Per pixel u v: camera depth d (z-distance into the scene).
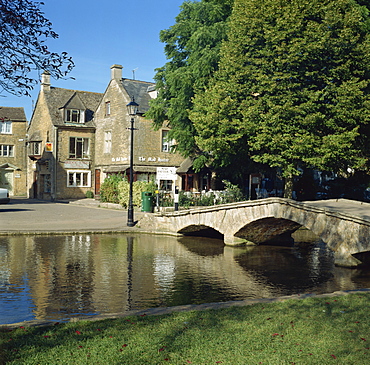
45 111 43.75
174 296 10.07
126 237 20.34
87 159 43.78
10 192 49.56
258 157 23.44
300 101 22.34
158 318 6.74
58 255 15.02
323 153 22.05
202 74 26.41
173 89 28.64
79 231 20.56
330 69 21.72
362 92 21.02
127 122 38.66
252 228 18.77
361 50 21.61
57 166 41.91
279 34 21.42
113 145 40.81
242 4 23.44
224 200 28.27
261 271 13.40
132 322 6.52
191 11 29.36
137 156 38.38
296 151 21.72
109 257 14.97
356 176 32.38
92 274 12.21
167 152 40.19
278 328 6.21
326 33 20.94
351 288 11.29
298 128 21.66
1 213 27.23
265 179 35.31
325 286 11.48
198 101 24.97
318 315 6.95
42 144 44.44
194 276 12.39
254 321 6.56
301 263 14.92
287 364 4.94
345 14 21.59
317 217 15.22
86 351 5.26
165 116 32.34
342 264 14.27
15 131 49.38
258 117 22.34
